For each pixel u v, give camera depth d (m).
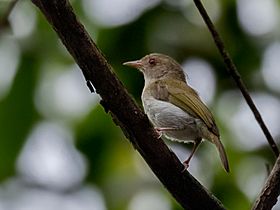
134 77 12.53
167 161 8.27
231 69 8.86
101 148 13.23
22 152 13.04
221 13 12.80
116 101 7.88
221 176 12.90
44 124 13.14
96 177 13.23
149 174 13.38
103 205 13.19
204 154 12.84
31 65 13.12
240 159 13.12
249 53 12.70
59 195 13.34
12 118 12.97
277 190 8.30
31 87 13.08
